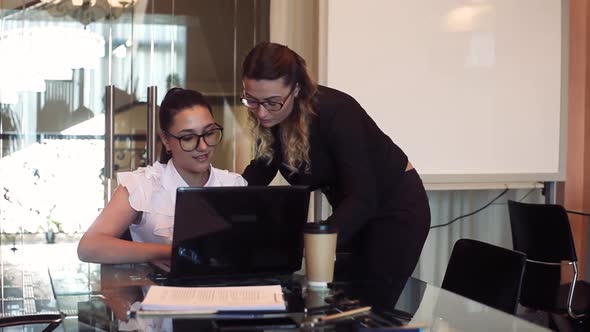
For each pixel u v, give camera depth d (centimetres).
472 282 182
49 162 329
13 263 326
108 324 124
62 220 332
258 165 221
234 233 155
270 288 144
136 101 338
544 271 312
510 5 370
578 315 287
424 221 220
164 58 343
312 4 351
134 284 156
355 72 342
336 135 197
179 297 135
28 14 325
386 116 349
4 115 323
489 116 369
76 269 176
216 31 350
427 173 358
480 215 400
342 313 132
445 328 127
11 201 326
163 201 191
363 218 192
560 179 384
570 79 407
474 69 364
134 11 338
